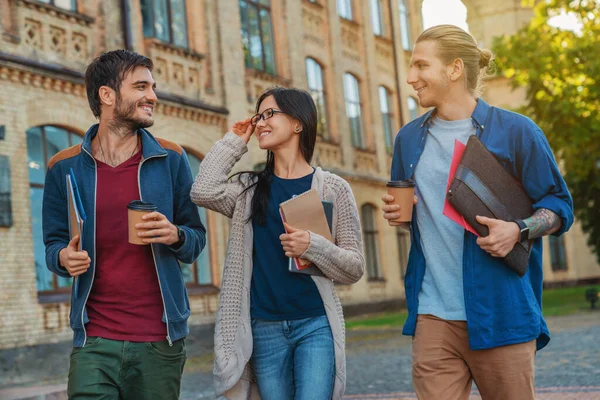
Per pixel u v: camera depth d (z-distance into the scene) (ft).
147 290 13.60
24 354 43.32
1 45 44.62
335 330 13.19
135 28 55.88
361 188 90.22
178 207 14.44
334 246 12.96
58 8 48.67
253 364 13.50
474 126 12.93
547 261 152.56
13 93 44.88
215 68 64.23
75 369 13.43
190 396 32.37
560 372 33.81
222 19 65.82
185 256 13.74
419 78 12.94
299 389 12.99
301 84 78.84
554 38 88.84
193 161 61.00
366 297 88.53
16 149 44.62
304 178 13.75
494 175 12.48
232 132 14.08
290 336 13.19
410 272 13.21
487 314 12.34
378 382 34.06
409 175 13.16
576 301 98.17
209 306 59.21
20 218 44.29
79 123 49.08
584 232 108.06
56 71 47.32
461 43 12.84
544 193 12.67
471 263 12.48
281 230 13.41
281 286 13.24
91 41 51.52
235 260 13.50
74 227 13.30
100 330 13.46
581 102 84.74
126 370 13.48
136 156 14.17
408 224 13.38
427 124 13.23
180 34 61.87
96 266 13.60
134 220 12.85
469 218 12.25
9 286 43.16
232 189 13.83
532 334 12.44
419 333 12.90
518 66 87.76
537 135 12.72
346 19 91.50
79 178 13.93
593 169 97.35
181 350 13.98
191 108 60.08
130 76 13.96
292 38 78.38
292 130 13.83
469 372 12.94
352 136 90.84
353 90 92.38
